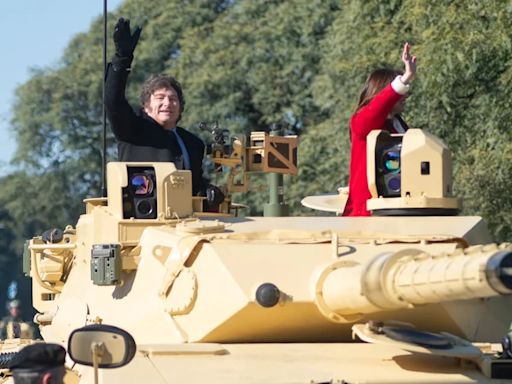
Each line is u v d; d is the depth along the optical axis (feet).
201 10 256.93
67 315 70.59
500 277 43.14
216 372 53.36
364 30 137.90
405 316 59.88
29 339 77.36
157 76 75.31
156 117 74.79
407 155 67.10
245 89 228.22
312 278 58.65
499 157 118.52
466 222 65.72
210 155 75.77
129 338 47.34
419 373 53.78
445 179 67.46
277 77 224.12
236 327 59.06
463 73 118.42
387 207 67.31
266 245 61.00
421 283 46.78
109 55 271.90
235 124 223.92
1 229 296.71
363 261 59.00
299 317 58.90
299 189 184.85
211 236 61.82
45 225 279.08
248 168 76.07
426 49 118.01
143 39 260.21
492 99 118.42
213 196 72.59
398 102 71.72
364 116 69.36
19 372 45.16
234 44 231.71
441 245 61.36
